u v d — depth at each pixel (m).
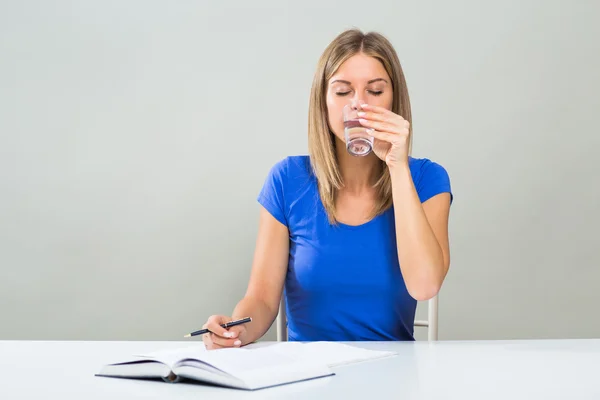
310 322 1.51
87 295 2.70
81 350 1.17
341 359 1.01
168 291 2.69
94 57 2.72
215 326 1.18
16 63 2.72
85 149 2.71
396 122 1.37
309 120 1.55
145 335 2.69
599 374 0.91
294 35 2.71
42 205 2.71
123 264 2.70
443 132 2.67
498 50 2.66
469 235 2.66
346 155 1.52
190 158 2.70
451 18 2.68
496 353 1.10
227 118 2.71
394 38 2.69
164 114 2.71
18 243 2.70
